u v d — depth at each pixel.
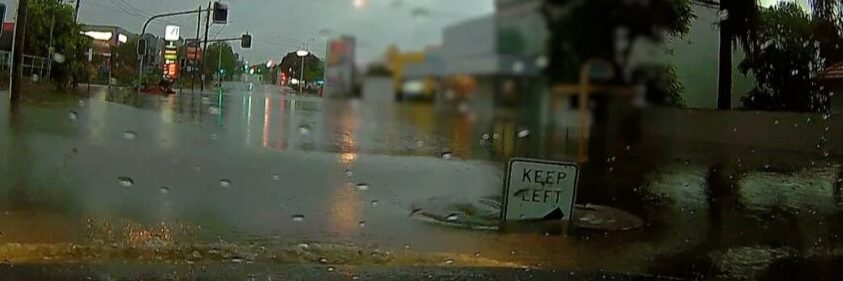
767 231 5.90
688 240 5.46
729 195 7.95
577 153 11.35
